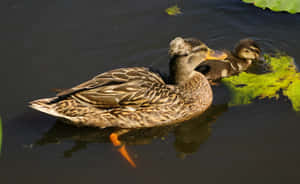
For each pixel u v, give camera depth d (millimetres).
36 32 9141
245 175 5988
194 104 7445
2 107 7527
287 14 9688
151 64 8570
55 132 7105
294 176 5879
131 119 7195
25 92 7836
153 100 7098
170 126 7340
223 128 6961
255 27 9438
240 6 9938
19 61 8492
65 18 9516
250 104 7402
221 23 9539
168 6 9977
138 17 9641
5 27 9219
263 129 6801
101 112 6996
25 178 6117
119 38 9117
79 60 8625
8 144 6789
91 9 9820
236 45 8891
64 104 6859
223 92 7938
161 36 9180
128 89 7020
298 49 8789
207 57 7781
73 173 6223
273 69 8305
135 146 6809
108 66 8516
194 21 9586
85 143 6891
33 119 7344
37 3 9930
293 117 6941
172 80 7547
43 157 6535
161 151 6637
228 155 6383
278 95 7480
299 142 6453
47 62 8508
